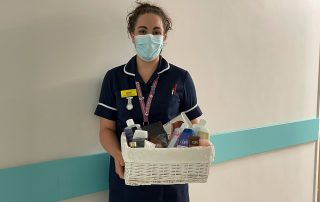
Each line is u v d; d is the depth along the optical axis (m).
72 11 1.34
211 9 1.76
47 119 1.32
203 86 1.77
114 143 1.30
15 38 1.23
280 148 2.23
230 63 1.88
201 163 1.15
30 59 1.27
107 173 1.49
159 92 1.31
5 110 1.23
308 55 2.32
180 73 1.37
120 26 1.47
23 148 1.28
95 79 1.43
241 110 1.97
